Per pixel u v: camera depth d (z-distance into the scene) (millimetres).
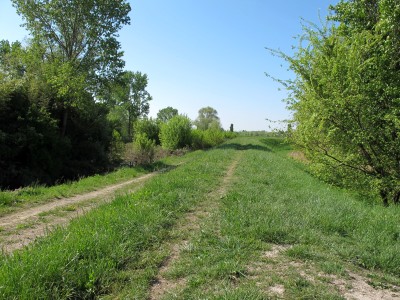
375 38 8398
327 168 10125
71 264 3900
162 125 34094
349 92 8375
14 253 4223
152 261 4449
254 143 45125
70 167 22719
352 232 5762
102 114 28266
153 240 5238
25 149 18625
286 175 12828
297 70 9844
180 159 25641
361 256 4672
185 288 3721
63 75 21984
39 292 3320
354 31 9156
